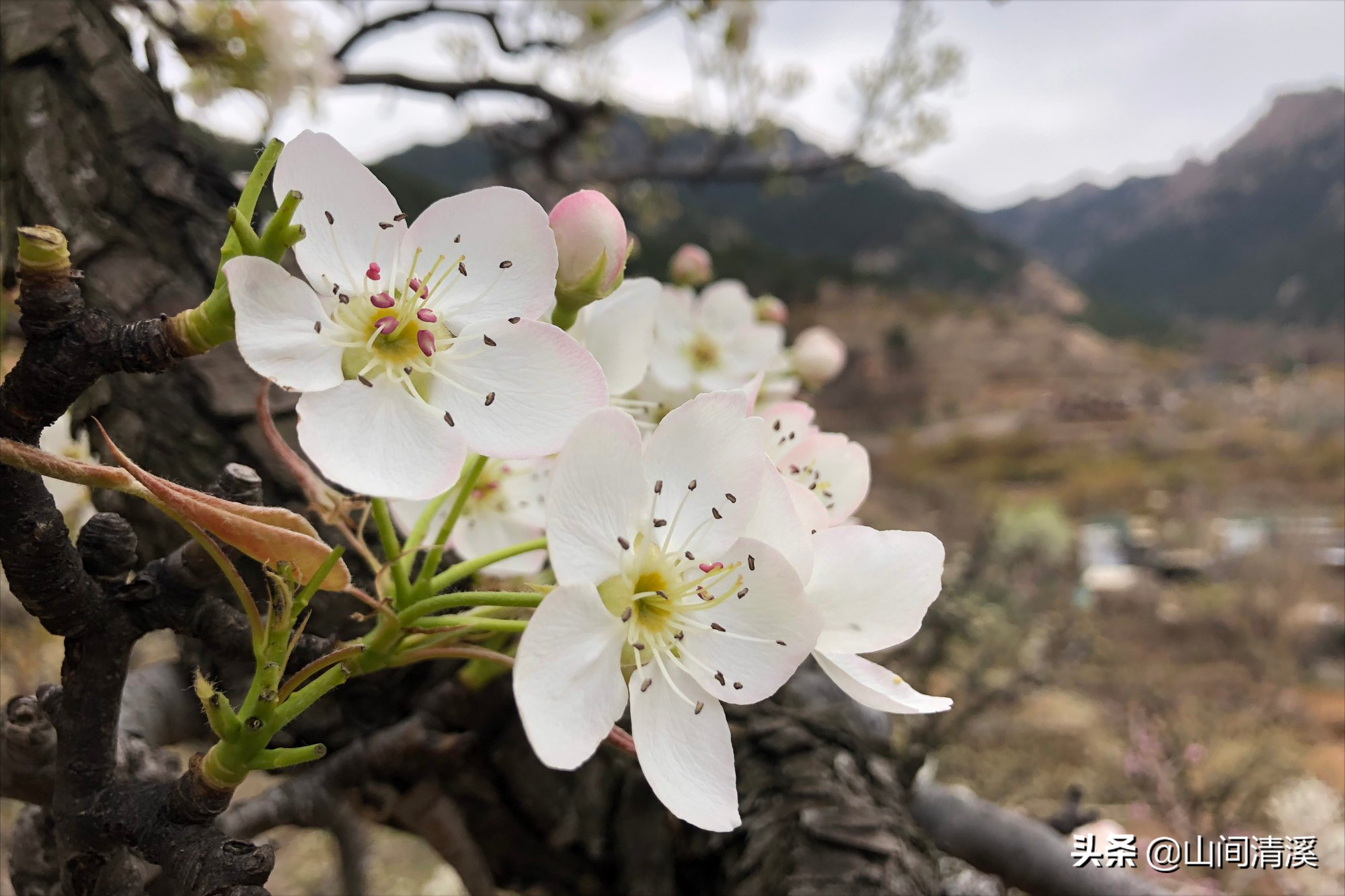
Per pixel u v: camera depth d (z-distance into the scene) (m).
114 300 0.15
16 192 0.16
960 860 0.20
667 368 0.20
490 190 0.10
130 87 0.17
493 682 0.16
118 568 0.10
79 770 0.10
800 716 0.18
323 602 0.15
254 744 0.08
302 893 0.39
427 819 0.16
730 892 0.16
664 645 0.09
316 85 0.23
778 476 0.10
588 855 0.17
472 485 0.09
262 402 0.10
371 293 0.09
